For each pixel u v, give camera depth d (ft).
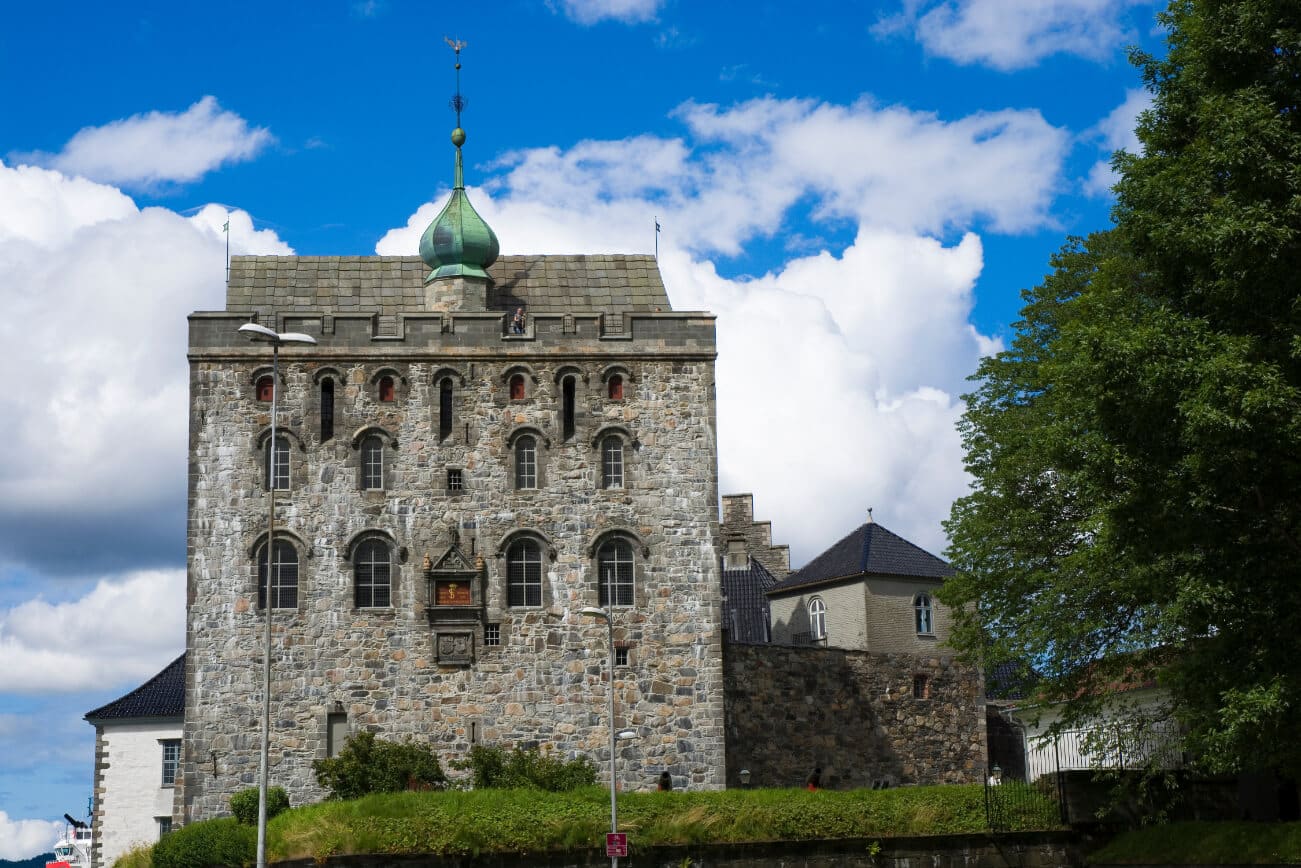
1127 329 133.08
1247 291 128.06
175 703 256.73
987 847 179.11
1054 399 160.25
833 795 183.52
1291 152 127.24
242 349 220.43
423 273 239.91
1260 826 158.10
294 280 236.43
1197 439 125.18
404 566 217.77
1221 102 130.41
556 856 174.60
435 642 215.72
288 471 219.00
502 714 215.31
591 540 219.82
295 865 171.01
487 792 181.68
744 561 304.30
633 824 177.78
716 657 218.79
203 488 217.36
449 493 219.82
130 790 253.03
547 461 221.25
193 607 215.10
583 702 216.13
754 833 178.91
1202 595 129.70
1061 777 181.27
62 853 292.20
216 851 178.19
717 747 216.74
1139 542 134.10
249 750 212.02
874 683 248.52
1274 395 121.60
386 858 171.01
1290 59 131.03
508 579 218.79
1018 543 182.91
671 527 221.25
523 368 223.10
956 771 251.39
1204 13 135.44
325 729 213.46
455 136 238.07
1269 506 130.00
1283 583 128.36
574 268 242.58
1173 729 180.04
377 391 221.46
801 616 280.10
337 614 215.92
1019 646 175.52
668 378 224.53
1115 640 166.71
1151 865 165.99
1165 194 133.18
